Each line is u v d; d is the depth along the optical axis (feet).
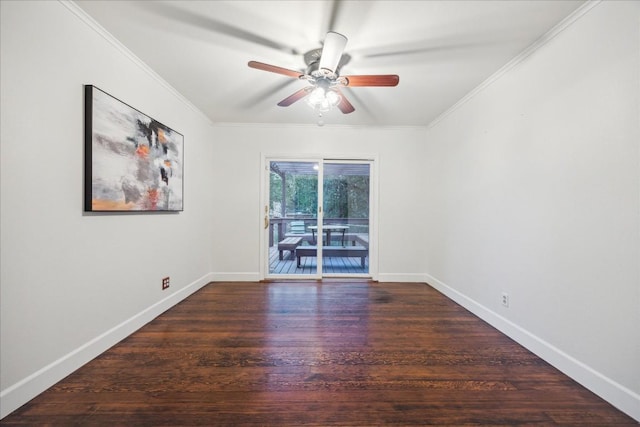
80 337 5.48
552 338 5.71
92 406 4.41
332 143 12.42
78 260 5.41
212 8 5.29
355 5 5.15
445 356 6.05
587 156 4.99
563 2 4.99
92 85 5.53
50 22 4.76
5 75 4.11
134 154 6.82
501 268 7.34
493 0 5.00
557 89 5.63
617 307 4.48
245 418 4.21
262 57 6.95
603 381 4.66
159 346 6.40
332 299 9.98
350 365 5.66
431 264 11.89
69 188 5.17
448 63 7.11
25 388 4.41
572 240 5.27
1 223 4.09
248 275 12.39
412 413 4.34
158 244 8.20
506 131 7.16
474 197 8.63
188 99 9.64
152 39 6.23
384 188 12.51
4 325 4.15
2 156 4.09
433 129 11.69
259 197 12.35
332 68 6.00
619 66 4.46
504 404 4.56
